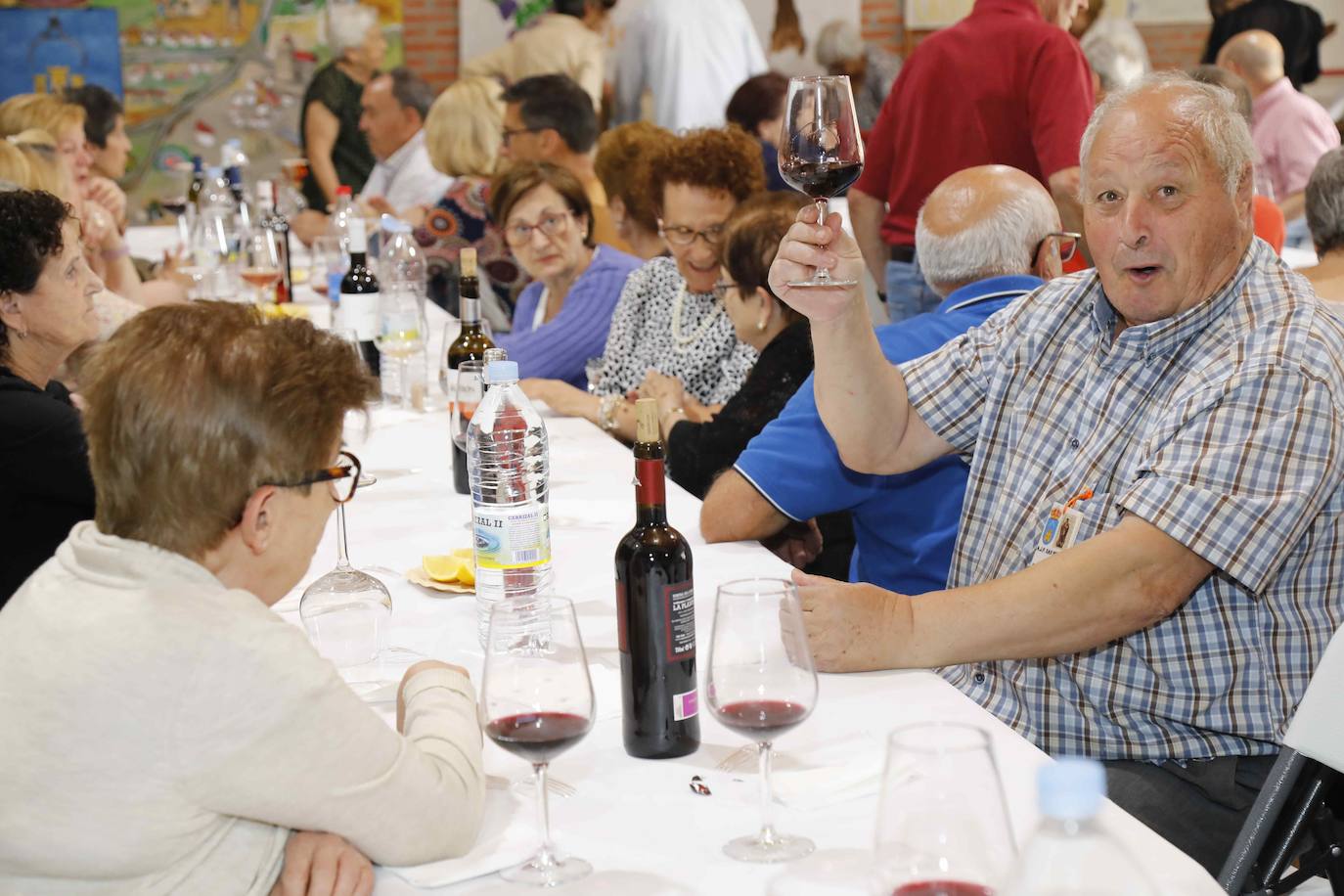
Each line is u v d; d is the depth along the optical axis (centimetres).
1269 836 155
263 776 108
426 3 780
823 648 157
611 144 378
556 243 361
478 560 172
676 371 314
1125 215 173
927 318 224
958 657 158
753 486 208
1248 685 172
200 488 111
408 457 270
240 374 112
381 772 113
